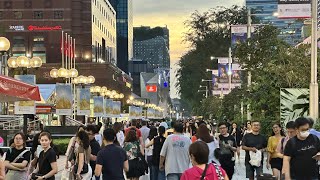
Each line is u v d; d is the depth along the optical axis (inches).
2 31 3518.7
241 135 1043.9
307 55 1233.4
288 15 881.5
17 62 1342.3
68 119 2063.2
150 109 3747.5
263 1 3506.4
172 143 493.0
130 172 605.9
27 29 4343.0
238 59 1480.1
